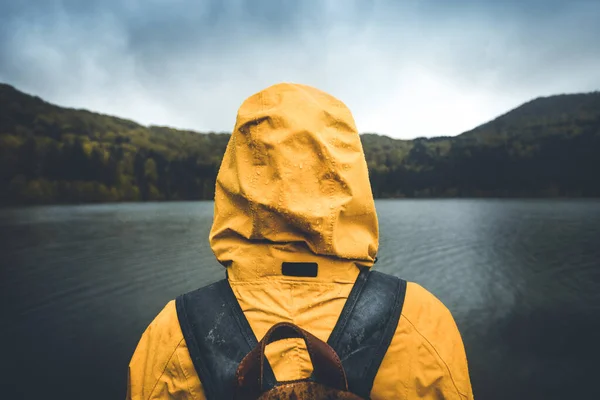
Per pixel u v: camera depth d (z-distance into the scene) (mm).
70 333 12906
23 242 35719
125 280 20453
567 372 9953
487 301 16359
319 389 674
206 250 30344
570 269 22344
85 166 153875
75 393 9039
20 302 16594
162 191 166750
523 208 88562
